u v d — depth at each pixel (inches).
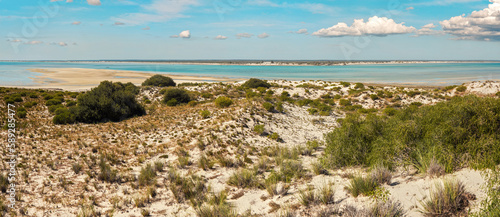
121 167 403.9
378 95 1457.9
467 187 187.0
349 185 239.5
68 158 436.1
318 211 203.8
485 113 245.8
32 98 1190.9
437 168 219.5
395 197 198.2
